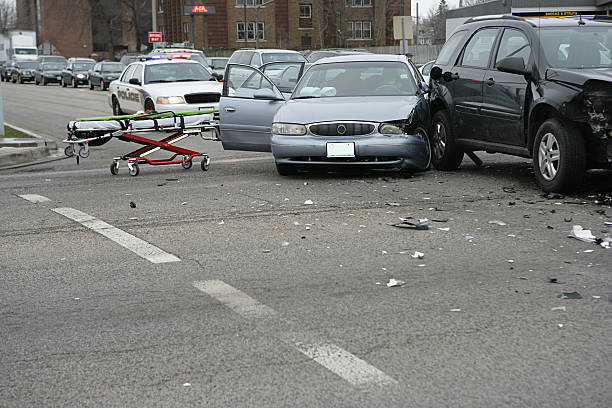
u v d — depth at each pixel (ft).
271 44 236.84
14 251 21.04
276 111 35.76
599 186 30.32
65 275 18.51
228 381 12.09
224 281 17.67
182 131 37.45
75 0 305.32
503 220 23.98
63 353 13.44
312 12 240.12
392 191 29.55
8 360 13.20
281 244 21.20
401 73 36.19
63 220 25.16
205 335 14.15
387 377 12.13
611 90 26.00
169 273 18.47
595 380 11.91
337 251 20.29
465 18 116.37
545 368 12.38
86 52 349.41
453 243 21.02
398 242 21.21
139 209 26.86
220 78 67.72
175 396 11.60
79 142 35.12
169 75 64.85
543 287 16.80
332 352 13.19
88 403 11.44
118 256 20.24
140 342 13.88
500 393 11.50
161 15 259.80
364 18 247.91
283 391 11.69
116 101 70.08
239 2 233.76
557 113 28.27
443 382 11.91
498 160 39.55
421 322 14.62
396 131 32.14
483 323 14.52
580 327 14.24
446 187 30.42
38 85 173.27
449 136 34.94
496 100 31.71
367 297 16.24
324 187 30.78
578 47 29.71
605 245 20.36
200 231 23.06
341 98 34.76
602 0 103.19
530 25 31.14
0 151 45.01
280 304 15.88
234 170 37.29
